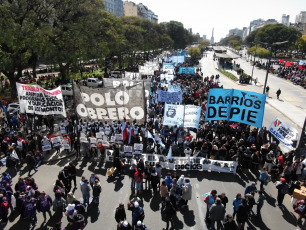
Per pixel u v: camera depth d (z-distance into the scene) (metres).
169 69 38.66
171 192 10.54
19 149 14.74
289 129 15.58
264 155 14.99
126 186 12.70
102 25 39.19
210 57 119.94
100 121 18.00
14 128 19.39
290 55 104.31
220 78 55.59
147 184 13.06
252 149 14.77
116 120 18.09
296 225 10.22
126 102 17.53
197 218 10.45
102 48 37.81
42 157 14.66
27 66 29.92
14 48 25.30
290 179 13.23
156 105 24.25
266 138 18.23
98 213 10.59
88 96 17.16
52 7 28.55
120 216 8.73
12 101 26.84
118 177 13.51
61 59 29.84
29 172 13.40
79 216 8.52
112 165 14.69
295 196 11.22
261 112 15.80
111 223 9.99
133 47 55.44
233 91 16.12
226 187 12.84
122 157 15.13
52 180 12.95
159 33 95.31
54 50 27.69
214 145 14.88
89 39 32.59
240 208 9.14
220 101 16.39
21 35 23.69
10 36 22.91
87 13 31.33
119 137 16.53
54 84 36.81
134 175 11.80
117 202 11.38
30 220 9.77
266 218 10.60
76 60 32.09
